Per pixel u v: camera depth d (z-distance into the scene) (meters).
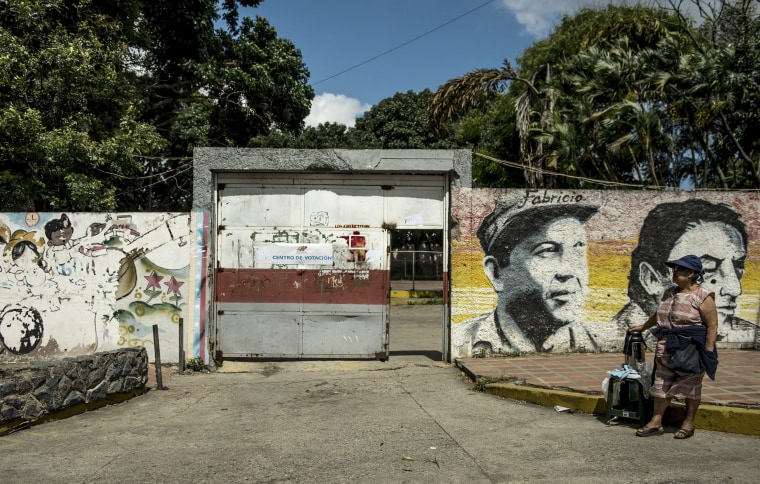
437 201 9.43
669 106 14.41
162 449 5.29
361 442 5.43
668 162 16.23
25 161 11.31
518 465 4.77
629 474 4.52
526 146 14.87
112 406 7.05
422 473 4.61
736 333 9.48
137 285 9.17
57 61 11.57
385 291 9.39
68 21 13.38
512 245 9.34
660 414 5.54
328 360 9.42
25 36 11.95
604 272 9.40
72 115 12.20
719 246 9.45
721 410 5.69
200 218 9.14
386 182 9.40
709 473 4.53
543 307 9.35
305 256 9.38
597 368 8.15
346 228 9.39
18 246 9.19
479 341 9.31
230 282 9.36
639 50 15.44
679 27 17.27
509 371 8.12
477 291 9.30
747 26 16.66
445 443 5.38
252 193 9.40
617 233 9.41
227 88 22.20
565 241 9.38
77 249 9.19
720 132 15.84
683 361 5.32
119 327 9.15
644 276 9.40
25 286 9.19
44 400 6.22
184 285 9.15
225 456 5.06
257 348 9.34
